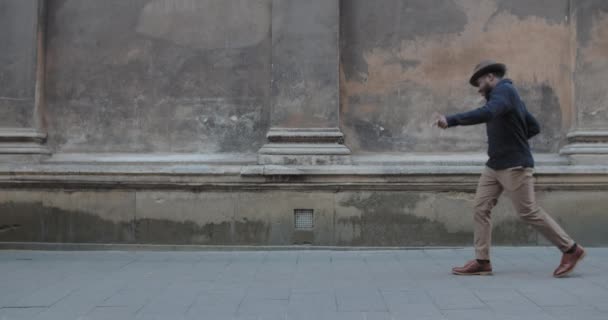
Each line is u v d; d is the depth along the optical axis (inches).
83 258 268.2
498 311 164.9
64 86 309.6
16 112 302.4
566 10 301.6
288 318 161.3
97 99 308.5
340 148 290.8
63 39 310.5
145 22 309.1
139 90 307.7
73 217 293.1
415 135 301.4
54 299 186.5
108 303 180.7
